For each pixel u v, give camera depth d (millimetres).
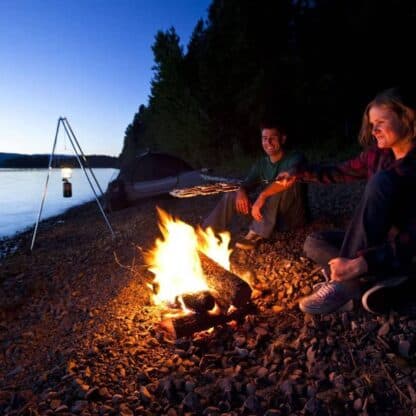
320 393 2008
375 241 2100
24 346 2941
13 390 2311
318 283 2852
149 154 10695
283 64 15125
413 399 1874
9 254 6520
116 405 2064
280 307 2859
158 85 23188
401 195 2076
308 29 14984
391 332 2264
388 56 13141
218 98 17875
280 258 3666
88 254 5547
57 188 20203
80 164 6105
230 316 2717
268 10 15383
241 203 3838
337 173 2840
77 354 2549
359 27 12977
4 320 3594
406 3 12359
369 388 1975
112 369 2363
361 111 13906
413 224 2055
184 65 21750
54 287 4285
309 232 4090
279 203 3881
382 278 2217
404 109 2080
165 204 9000
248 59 16188
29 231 8781
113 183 10180
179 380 2182
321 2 14695
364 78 13641
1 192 18062
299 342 2400
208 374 2246
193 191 3721
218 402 2057
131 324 2854
